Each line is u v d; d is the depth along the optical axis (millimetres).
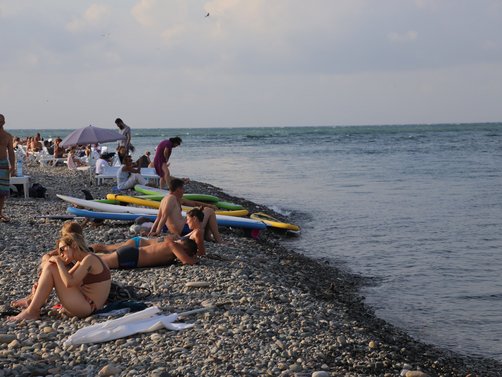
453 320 11586
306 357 7625
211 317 8680
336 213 24703
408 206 26734
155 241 11797
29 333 7887
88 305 8484
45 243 13469
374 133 160375
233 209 20359
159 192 21312
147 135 174250
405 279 14406
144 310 8328
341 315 10273
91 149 33281
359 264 15891
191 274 11008
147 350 7414
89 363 7008
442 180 38406
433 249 17719
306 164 53500
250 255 14250
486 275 14797
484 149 73750
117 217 16109
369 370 7617
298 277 13375
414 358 8812
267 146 91625
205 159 62219
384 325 10836
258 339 7984
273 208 25797
